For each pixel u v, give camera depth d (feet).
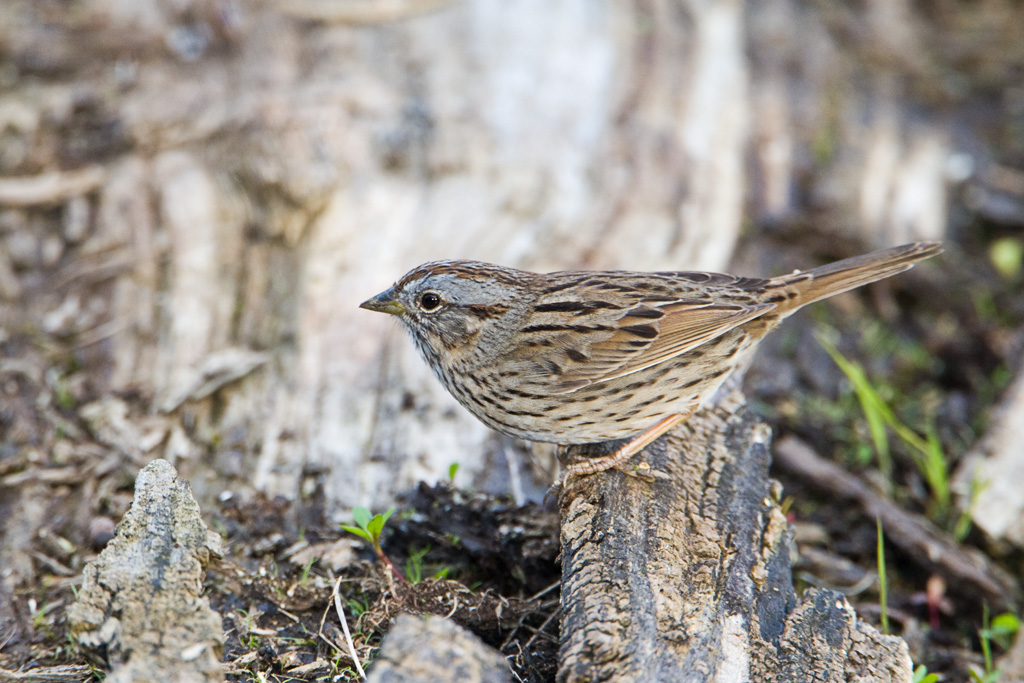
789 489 37.78
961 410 41.91
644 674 22.22
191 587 23.22
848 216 48.11
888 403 41.93
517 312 30.30
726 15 56.65
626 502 27.07
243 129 46.75
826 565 34.68
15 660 27.25
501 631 27.09
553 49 51.88
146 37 52.65
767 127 51.88
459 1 54.13
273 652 26.43
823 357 43.65
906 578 35.22
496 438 34.53
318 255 41.60
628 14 55.01
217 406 36.32
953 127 56.24
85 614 22.76
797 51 57.36
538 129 47.91
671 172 47.34
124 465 34.04
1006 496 35.86
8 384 37.01
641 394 29.71
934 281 47.24
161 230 43.42
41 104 48.73
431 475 33.04
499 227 43.09
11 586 29.81
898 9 63.57
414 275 31.37
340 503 32.22
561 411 29.76
